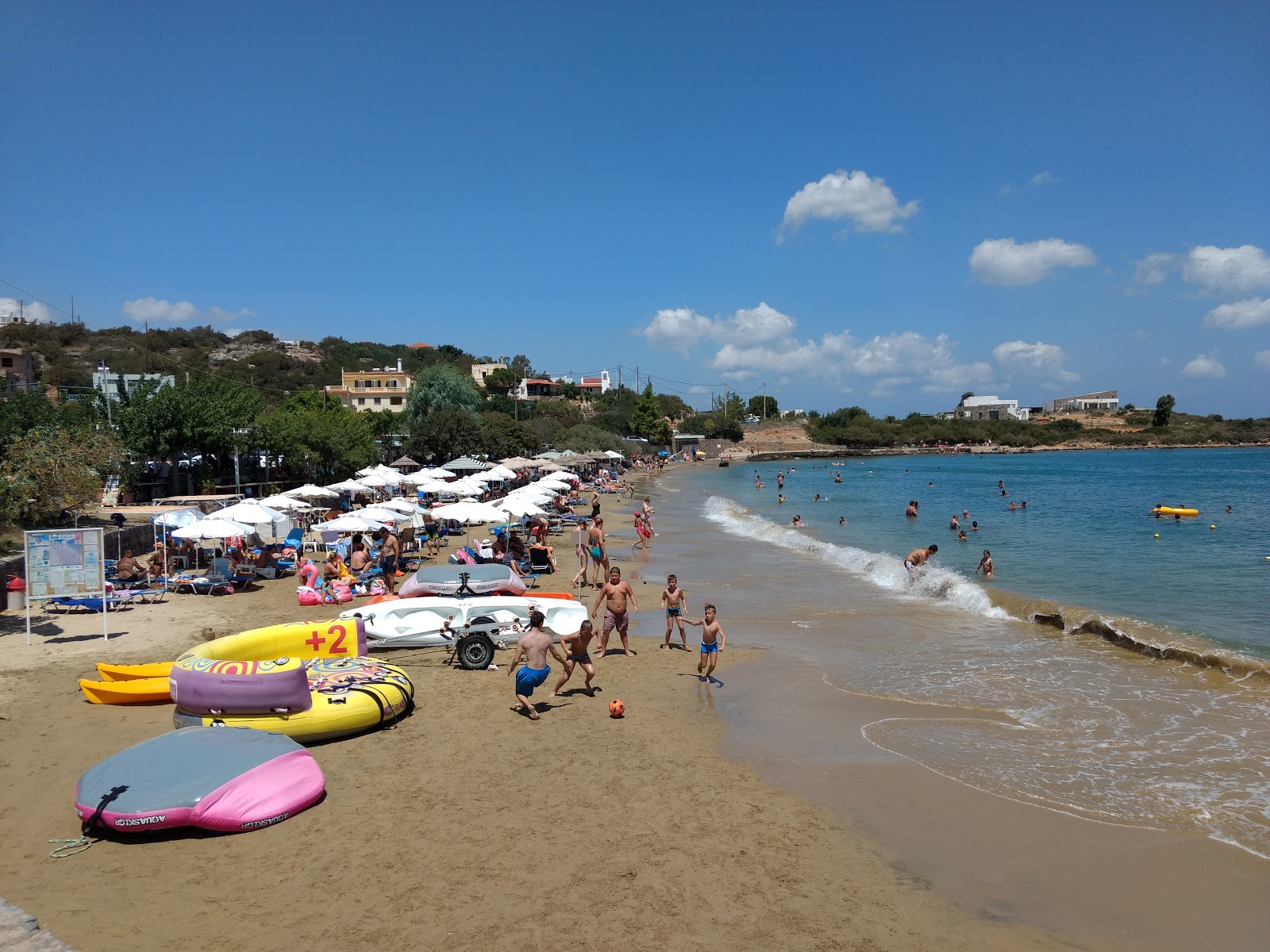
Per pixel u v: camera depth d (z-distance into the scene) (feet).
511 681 37.58
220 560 57.31
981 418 540.11
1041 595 59.98
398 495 112.37
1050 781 26.63
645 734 30.91
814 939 17.92
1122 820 23.84
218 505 92.84
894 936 18.11
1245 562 76.74
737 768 27.73
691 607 57.06
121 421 98.02
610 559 80.43
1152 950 17.75
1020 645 45.44
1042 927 18.62
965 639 46.83
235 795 22.72
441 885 19.75
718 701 35.29
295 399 173.47
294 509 75.46
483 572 45.60
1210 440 475.31
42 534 41.60
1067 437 490.08
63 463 60.29
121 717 31.17
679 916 18.66
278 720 28.63
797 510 139.33
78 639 42.34
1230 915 19.02
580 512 133.90
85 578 42.37
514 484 154.61
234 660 31.37
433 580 44.57
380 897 19.17
